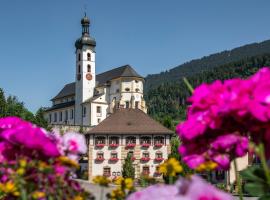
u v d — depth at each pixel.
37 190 3.16
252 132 2.92
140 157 60.72
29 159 3.33
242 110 2.82
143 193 2.27
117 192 3.61
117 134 60.78
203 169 2.99
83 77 116.81
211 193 1.96
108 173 60.22
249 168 3.08
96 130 60.69
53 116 130.88
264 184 2.95
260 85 2.87
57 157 3.34
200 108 3.12
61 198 3.27
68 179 3.38
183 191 2.06
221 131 3.06
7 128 3.87
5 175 3.27
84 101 116.25
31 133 3.34
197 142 3.11
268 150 2.94
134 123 62.31
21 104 91.94
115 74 114.50
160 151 61.19
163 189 2.23
